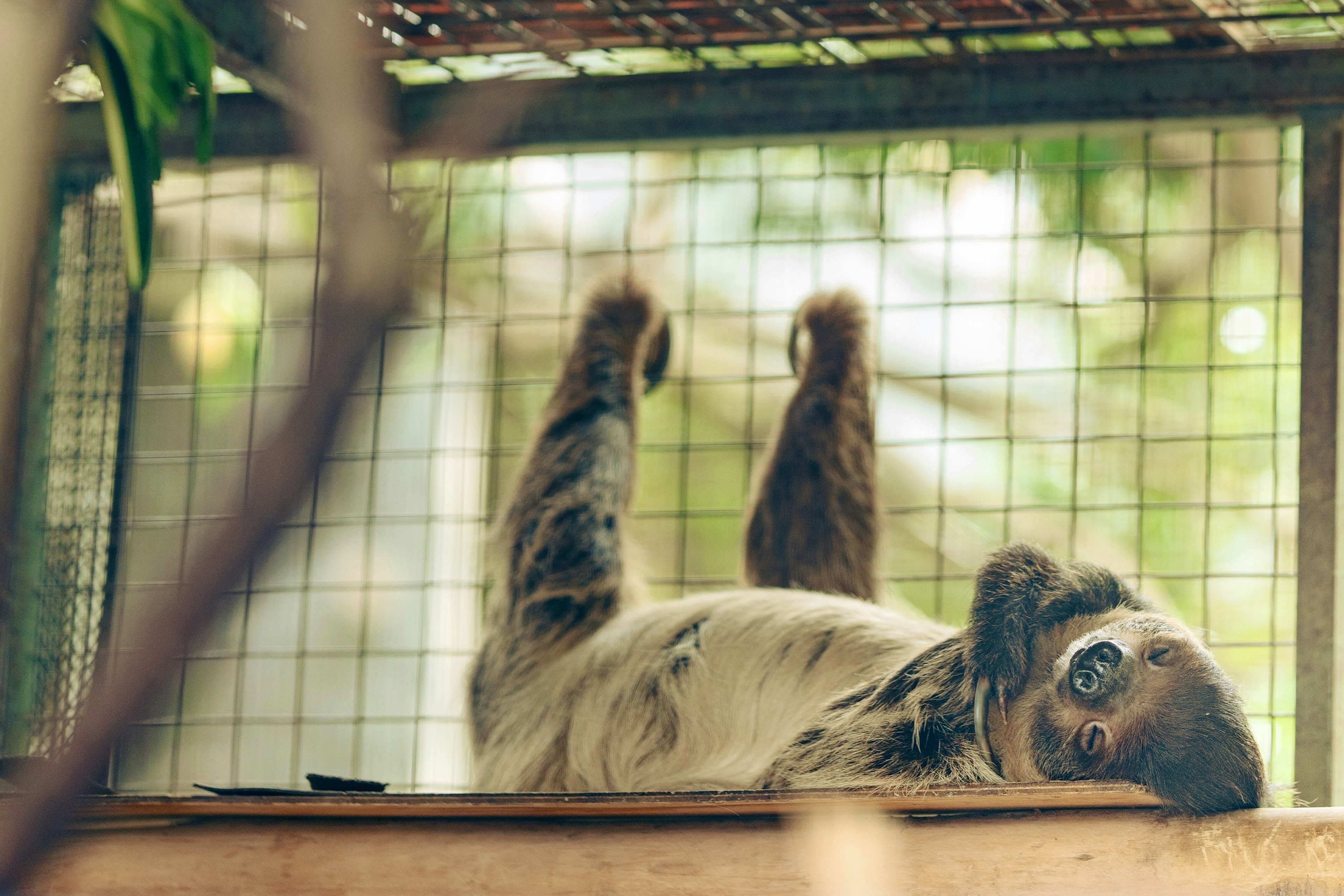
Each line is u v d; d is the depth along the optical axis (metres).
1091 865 2.88
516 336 12.16
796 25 4.52
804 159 10.85
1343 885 2.80
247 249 9.45
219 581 0.80
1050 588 4.05
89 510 4.99
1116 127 4.57
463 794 2.99
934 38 4.52
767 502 6.18
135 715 0.82
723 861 2.96
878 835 2.94
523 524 5.84
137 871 3.07
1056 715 3.71
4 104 1.23
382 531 9.55
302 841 3.08
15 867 0.84
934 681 4.09
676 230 11.62
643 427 13.04
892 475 12.28
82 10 1.25
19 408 3.75
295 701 9.35
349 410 0.82
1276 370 4.86
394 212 0.87
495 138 1.05
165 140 4.97
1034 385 11.07
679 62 4.95
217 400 10.02
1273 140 10.84
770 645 4.95
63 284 4.99
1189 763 3.40
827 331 6.41
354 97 0.92
